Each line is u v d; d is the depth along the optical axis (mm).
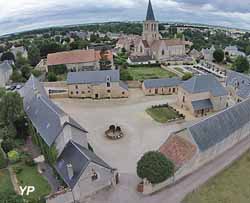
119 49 158000
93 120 64812
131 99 79375
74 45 146750
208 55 144500
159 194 39281
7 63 106562
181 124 62938
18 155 47125
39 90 63000
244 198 38844
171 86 83750
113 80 79125
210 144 45469
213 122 48312
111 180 40969
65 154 42344
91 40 190875
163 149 45031
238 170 45031
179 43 138375
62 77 102500
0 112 53719
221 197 38906
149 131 59312
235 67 120188
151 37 140750
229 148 51562
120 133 57156
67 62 108938
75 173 38094
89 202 37875
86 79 79625
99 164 38812
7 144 48688
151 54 138125
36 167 45594
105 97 80688
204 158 45500
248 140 54906
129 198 38531
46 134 46250
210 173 43906
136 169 43625
